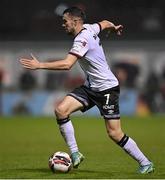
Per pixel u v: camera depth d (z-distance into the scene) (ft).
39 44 337.72
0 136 197.16
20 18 351.05
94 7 352.28
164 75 322.75
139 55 327.67
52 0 353.51
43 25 346.33
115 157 129.59
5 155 137.28
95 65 96.27
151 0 357.00
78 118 287.07
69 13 96.22
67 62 92.99
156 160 123.03
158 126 239.30
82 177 94.22
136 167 109.91
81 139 184.34
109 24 101.96
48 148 156.25
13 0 353.51
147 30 342.44
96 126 239.30
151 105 309.22
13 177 95.66
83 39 94.79
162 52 330.13
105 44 332.39
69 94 98.27
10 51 334.24
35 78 318.04
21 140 181.88
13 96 309.01
